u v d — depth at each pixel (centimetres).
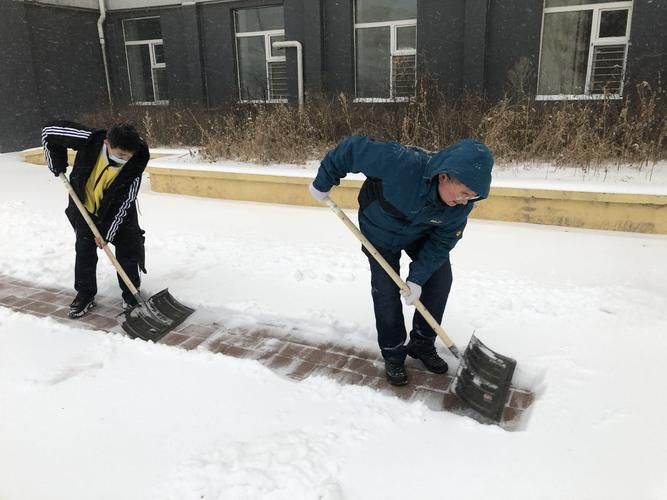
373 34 1020
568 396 288
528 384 312
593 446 253
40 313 417
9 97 1184
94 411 290
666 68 771
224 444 261
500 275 442
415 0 970
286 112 868
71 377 321
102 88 1355
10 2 1154
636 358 319
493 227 569
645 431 261
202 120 1077
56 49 1251
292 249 517
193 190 768
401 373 316
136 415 286
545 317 371
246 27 1166
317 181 292
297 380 323
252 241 547
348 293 423
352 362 342
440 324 337
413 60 993
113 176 374
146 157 373
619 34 827
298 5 1049
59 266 500
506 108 763
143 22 1305
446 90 934
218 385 310
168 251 527
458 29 909
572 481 233
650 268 449
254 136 833
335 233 571
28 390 308
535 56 866
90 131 373
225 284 448
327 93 1049
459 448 254
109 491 236
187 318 402
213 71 1209
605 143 662
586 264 461
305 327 383
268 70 1169
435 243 288
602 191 540
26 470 250
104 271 484
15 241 565
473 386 295
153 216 660
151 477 243
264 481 234
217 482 236
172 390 306
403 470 242
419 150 279
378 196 276
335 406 288
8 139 1199
